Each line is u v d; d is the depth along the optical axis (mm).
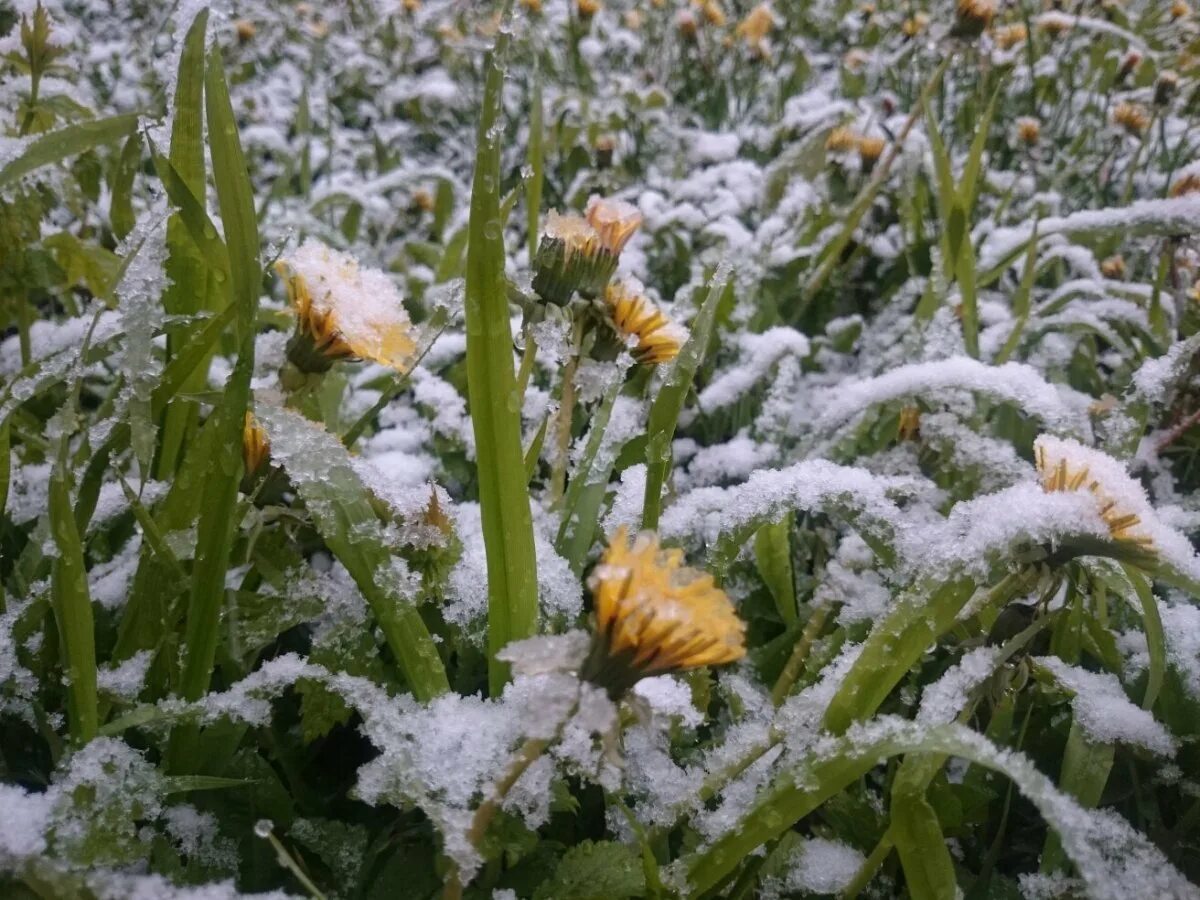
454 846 150
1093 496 183
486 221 166
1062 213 688
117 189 264
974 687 194
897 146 469
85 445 228
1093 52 952
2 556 268
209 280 243
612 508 272
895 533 227
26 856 150
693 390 408
